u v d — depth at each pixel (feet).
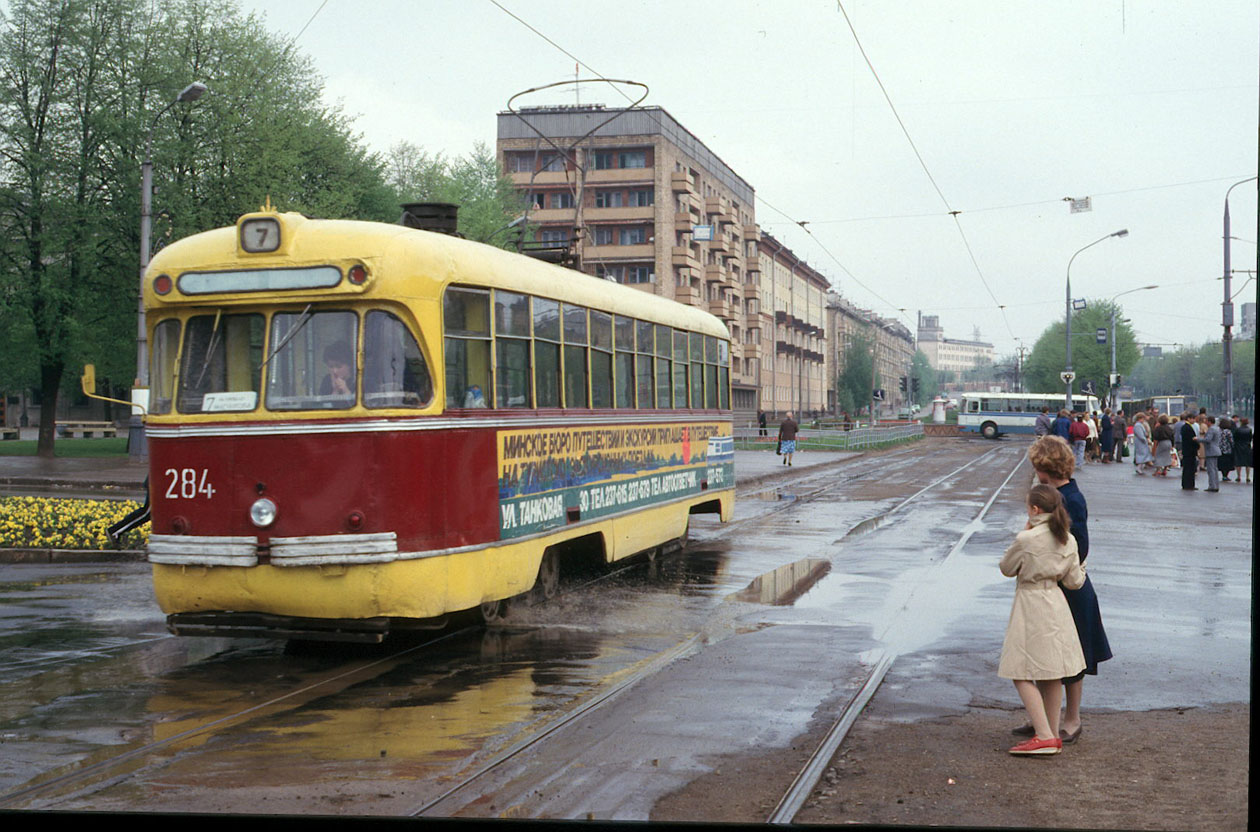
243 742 21.54
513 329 33.17
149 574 44.06
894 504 78.89
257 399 28.04
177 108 127.65
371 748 21.15
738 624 34.32
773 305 359.66
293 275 27.94
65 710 24.04
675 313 49.26
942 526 63.46
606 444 40.37
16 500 62.90
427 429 28.43
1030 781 19.16
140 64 126.62
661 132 257.75
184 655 29.86
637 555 48.88
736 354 307.58
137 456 112.68
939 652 30.04
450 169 206.80
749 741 21.59
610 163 262.47
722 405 56.03
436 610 28.50
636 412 43.60
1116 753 20.88
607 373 40.98
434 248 29.17
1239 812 17.53
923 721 23.11
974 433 260.21
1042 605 20.95
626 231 261.85
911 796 18.34
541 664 28.71
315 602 27.37
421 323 28.45
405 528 27.78
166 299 28.73
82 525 51.96
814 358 421.59
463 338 30.22
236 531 27.78
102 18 124.77
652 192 259.80
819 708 24.14
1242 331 347.77
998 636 32.19
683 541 52.47
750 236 326.03
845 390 380.37
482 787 18.85
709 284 289.74
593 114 260.01
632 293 44.65
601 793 18.54
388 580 27.43
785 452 127.95
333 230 28.12
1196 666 28.53
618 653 30.09
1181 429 92.73
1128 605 37.63
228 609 28.19
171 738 21.81
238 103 131.85
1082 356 316.81
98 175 124.77
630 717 23.38
